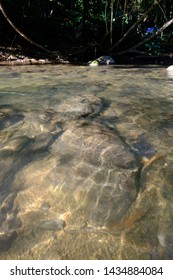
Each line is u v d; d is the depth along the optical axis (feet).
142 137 6.86
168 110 8.77
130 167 5.70
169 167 5.75
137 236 4.32
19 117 7.77
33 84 12.22
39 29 27.86
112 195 5.04
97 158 5.90
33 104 8.97
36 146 6.35
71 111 8.30
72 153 6.07
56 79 13.70
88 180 5.35
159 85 12.60
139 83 13.00
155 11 29.19
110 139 6.50
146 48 29.99
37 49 26.20
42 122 7.45
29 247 4.20
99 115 8.14
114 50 28.35
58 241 4.26
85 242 4.24
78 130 6.87
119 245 4.18
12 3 26.00
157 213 4.68
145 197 5.00
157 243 4.20
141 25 31.76
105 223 4.55
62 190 5.15
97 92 10.78
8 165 5.74
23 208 4.83
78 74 15.81
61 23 29.86
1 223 4.56
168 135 7.01
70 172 5.53
